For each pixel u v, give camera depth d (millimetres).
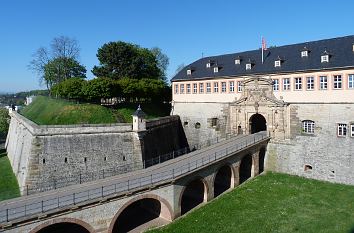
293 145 45031
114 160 39688
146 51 76375
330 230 28922
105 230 27078
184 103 58250
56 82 83625
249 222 31016
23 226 23000
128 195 28406
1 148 68562
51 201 26688
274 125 46719
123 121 50906
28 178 34219
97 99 53969
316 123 42938
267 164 47188
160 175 33250
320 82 42688
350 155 40031
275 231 29203
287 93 45594
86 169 37625
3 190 36281
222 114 52781
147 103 63500
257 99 48312
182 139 58156
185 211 34500
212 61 56875
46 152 35625
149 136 45531
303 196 36844
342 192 37625
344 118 40594
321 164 42406
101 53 67188
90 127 38625
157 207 33812
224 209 34094
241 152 41125
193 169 34188
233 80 51281
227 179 43031
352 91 39969
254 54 52938
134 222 32500
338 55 42469
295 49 48625
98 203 26578
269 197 36812
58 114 48281
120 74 67125
